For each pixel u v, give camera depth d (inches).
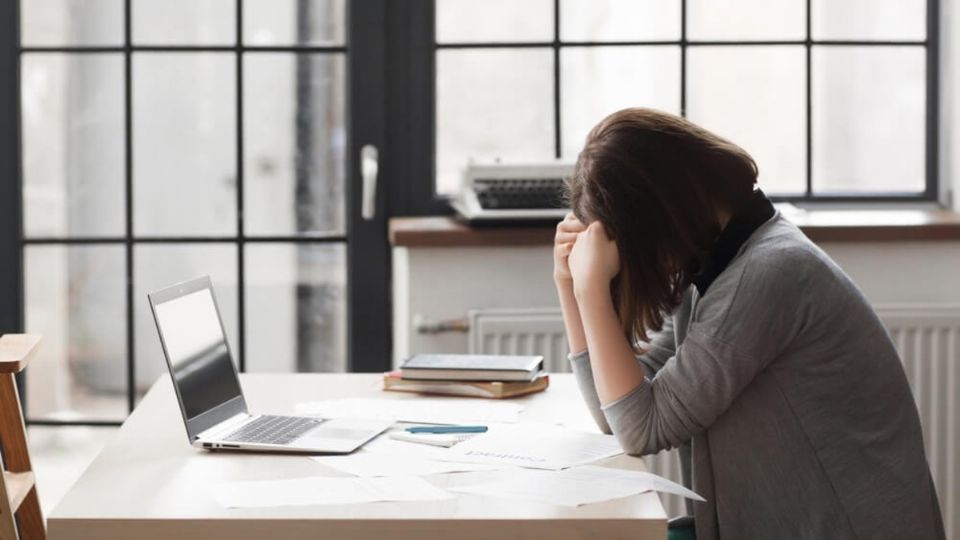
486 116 142.1
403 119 140.9
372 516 69.1
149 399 98.2
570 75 141.6
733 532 84.0
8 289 138.9
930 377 133.1
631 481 76.2
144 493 73.7
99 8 138.3
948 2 142.3
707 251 85.1
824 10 142.2
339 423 89.6
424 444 85.2
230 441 83.7
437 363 101.6
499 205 130.6
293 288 142.6
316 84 140.6
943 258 135.3
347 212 141.5
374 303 141.7
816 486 82.6
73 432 142.8
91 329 141.7
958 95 142.1
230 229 141.4
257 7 139.3
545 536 69.0
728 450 84.0
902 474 82.8
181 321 87.5
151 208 140.6
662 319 86.9
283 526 68.7
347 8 139.5
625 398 83.4
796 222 132.6
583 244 85.4
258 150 140.9
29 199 140.0
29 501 96.2
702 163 83.7
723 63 141.9
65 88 138.9
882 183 144.9
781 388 83.2
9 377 95.0
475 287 133.7
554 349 131.5
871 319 84.7
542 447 84.6
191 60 139.4
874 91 143.6
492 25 140.9
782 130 143.0
